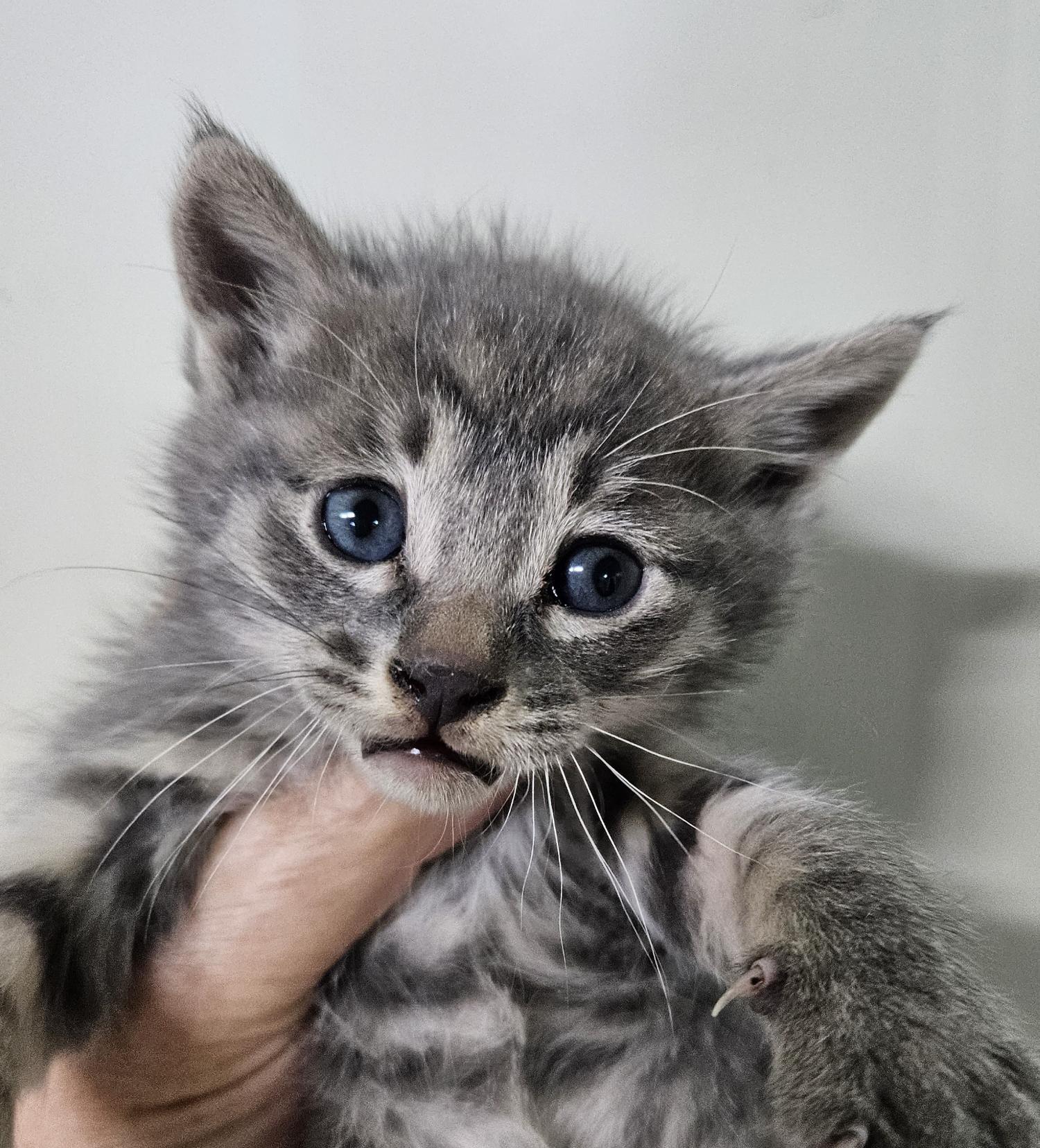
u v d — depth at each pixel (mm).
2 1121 102
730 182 160
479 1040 125
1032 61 152
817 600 164
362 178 163
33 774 131
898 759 166
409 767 112
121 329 169
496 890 129
